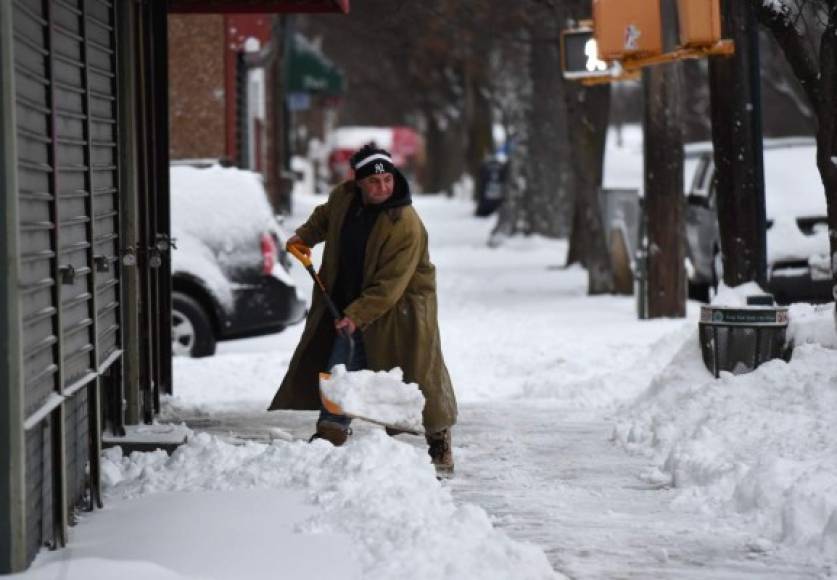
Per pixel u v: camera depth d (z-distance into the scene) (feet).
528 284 220.23
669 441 81.00
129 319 80.84
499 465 78.74
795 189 154.61
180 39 217.97
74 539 57.21
